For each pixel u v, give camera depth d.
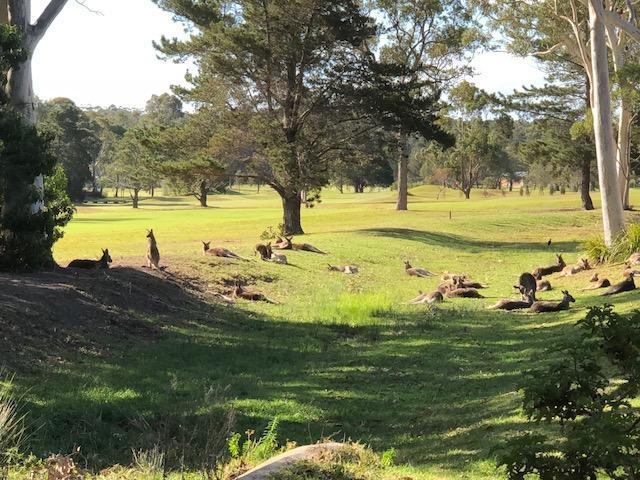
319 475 5.05
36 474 6.21
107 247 29.20
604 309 4.42
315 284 23.06
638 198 79.19
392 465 6.38
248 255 25.84
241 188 166.12
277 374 11.72
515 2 36.22
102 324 13.52
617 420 3.99
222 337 14.55
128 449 7.43
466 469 6.44
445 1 51.47
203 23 36.75
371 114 34.97
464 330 15.59
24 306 12.64
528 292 18.36
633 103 32.09
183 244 30.70
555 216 53.41
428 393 10.43
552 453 5.59
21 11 17.08
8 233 16.05
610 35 33.19
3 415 7.16
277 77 35.34
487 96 58.47
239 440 7.75
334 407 9.77
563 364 4.39
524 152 62.88
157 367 11.47
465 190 107.12
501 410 8.52
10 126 15.39
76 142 102.50
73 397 9.05
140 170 40.19
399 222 47.50
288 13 32.41
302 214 59.78
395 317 17.50
